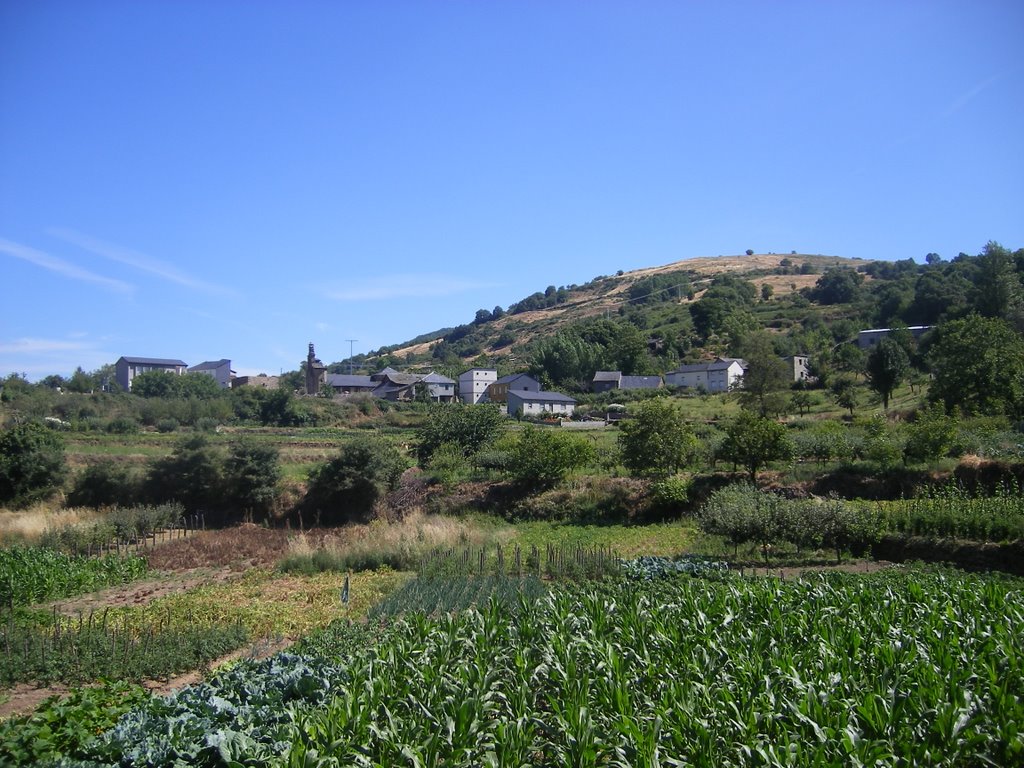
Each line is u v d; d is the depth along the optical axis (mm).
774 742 8688
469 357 164000
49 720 10750
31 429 41781
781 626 12047
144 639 16125
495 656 11672
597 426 62812
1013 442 30438
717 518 23891
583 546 27438
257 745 9148
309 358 103875
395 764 8570
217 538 34094
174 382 87750
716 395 77188
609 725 9141
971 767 8461
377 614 17875
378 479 38969
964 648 11094
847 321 102062
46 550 26719
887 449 29625
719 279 164625
